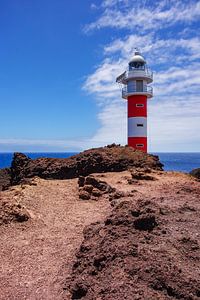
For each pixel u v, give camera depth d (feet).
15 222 39.27
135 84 122.01
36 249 32.17
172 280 20.68
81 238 34.50
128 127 124.57
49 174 85.81
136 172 70.03
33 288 24.94
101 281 22.36
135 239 27.25
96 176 73.05
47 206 46.50
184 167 369.71
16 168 98.37
